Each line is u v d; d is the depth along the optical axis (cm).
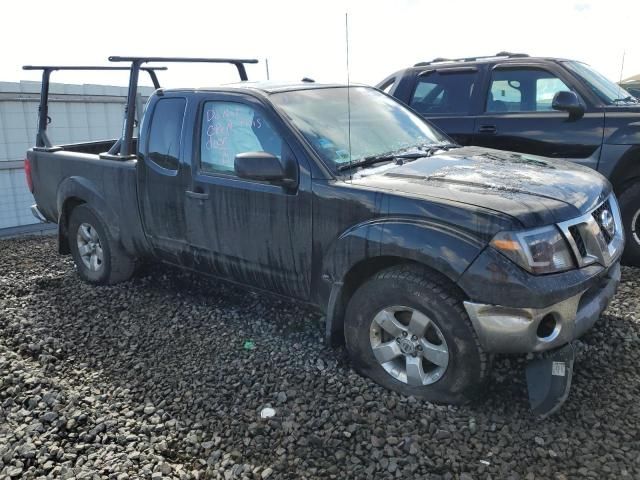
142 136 445
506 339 277
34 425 298
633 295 440
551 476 250
